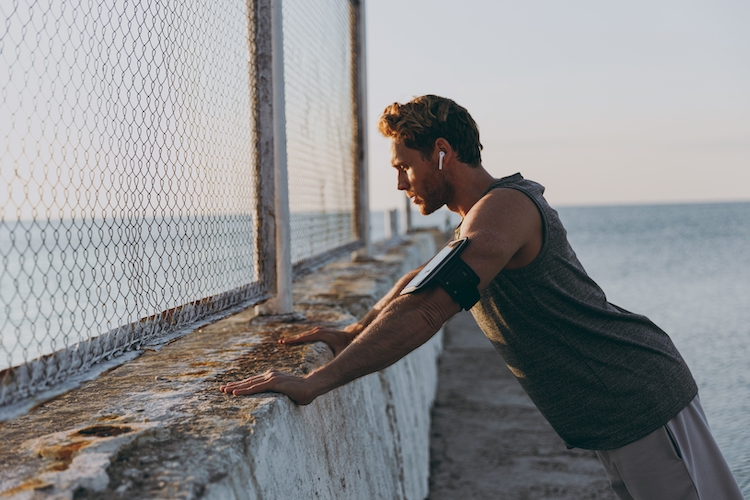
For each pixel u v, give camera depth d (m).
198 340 2.52
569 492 4.50
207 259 2.10
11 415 1.15
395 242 9.37
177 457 1.25
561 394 1.97
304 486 1.58
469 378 7.55
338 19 4.75
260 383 1.71
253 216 2.87
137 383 1.85
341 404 2.23
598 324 1.91
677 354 2.04
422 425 4.86
